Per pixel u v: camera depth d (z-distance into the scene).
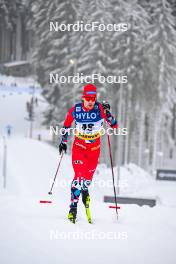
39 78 152.88
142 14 128.50
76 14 122.69
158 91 123.00
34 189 66.62
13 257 12.63
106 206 22.53
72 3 124.50
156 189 98.25
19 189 65.62
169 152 196.62
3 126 171.00
